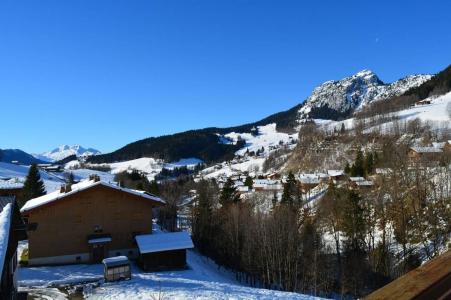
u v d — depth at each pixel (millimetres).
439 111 141875
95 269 34938
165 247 36500
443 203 51031
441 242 44781
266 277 43125
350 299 39125
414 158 79125
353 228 46062
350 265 42094
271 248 42938
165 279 30922
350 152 119188
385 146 105750
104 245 38531
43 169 158875
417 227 48750
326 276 42125
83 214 38219
